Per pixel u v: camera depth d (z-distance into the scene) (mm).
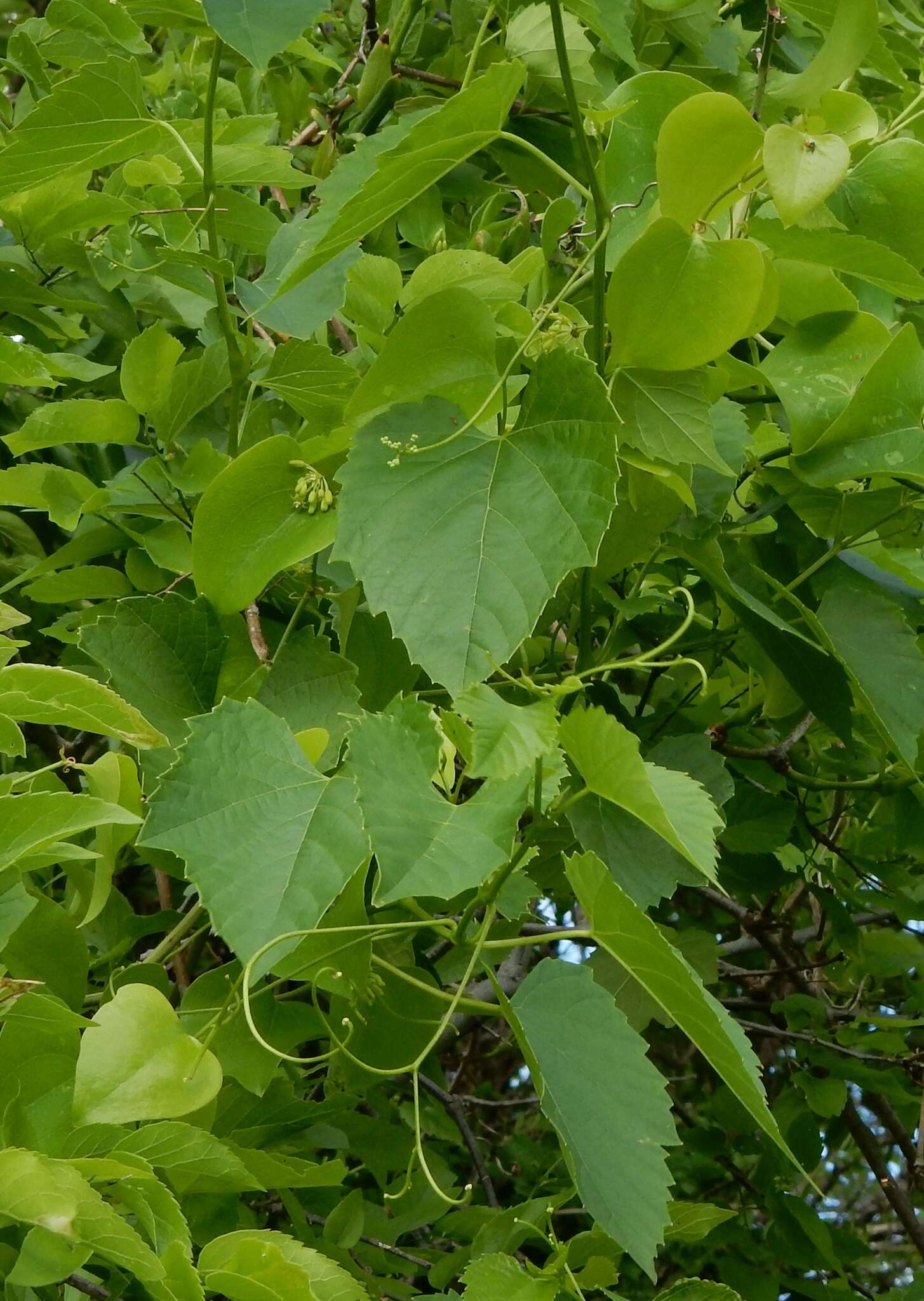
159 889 984
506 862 669
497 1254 753
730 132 752
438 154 752
